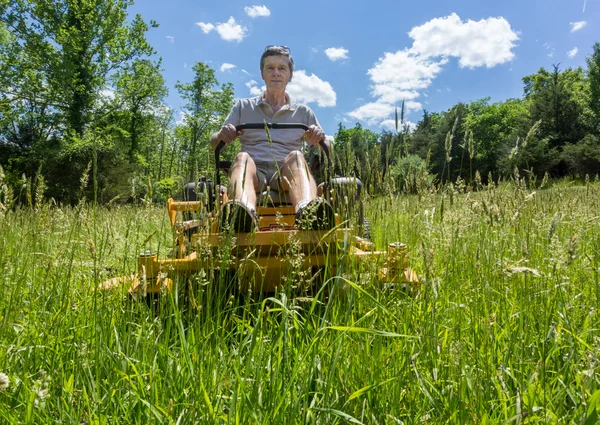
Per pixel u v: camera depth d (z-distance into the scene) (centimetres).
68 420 146
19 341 196
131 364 172
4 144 2873
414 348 196
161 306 217
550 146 4253
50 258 236
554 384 174
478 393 149
